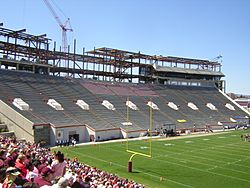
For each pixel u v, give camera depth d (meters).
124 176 26.23
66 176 7.75
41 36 60.31
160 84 77.94
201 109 70.56
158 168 29.42
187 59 82.88
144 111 59.59
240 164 31.61
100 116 51.00
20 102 44.38
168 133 53.41
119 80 77.62
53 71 65.75
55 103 48.69
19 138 40.56
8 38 55.09
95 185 14.48
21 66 60.66
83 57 68.38
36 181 6.76
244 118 73.00
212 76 88.94
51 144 41.81
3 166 8.05
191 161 32.75
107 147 40.53
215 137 52.97
